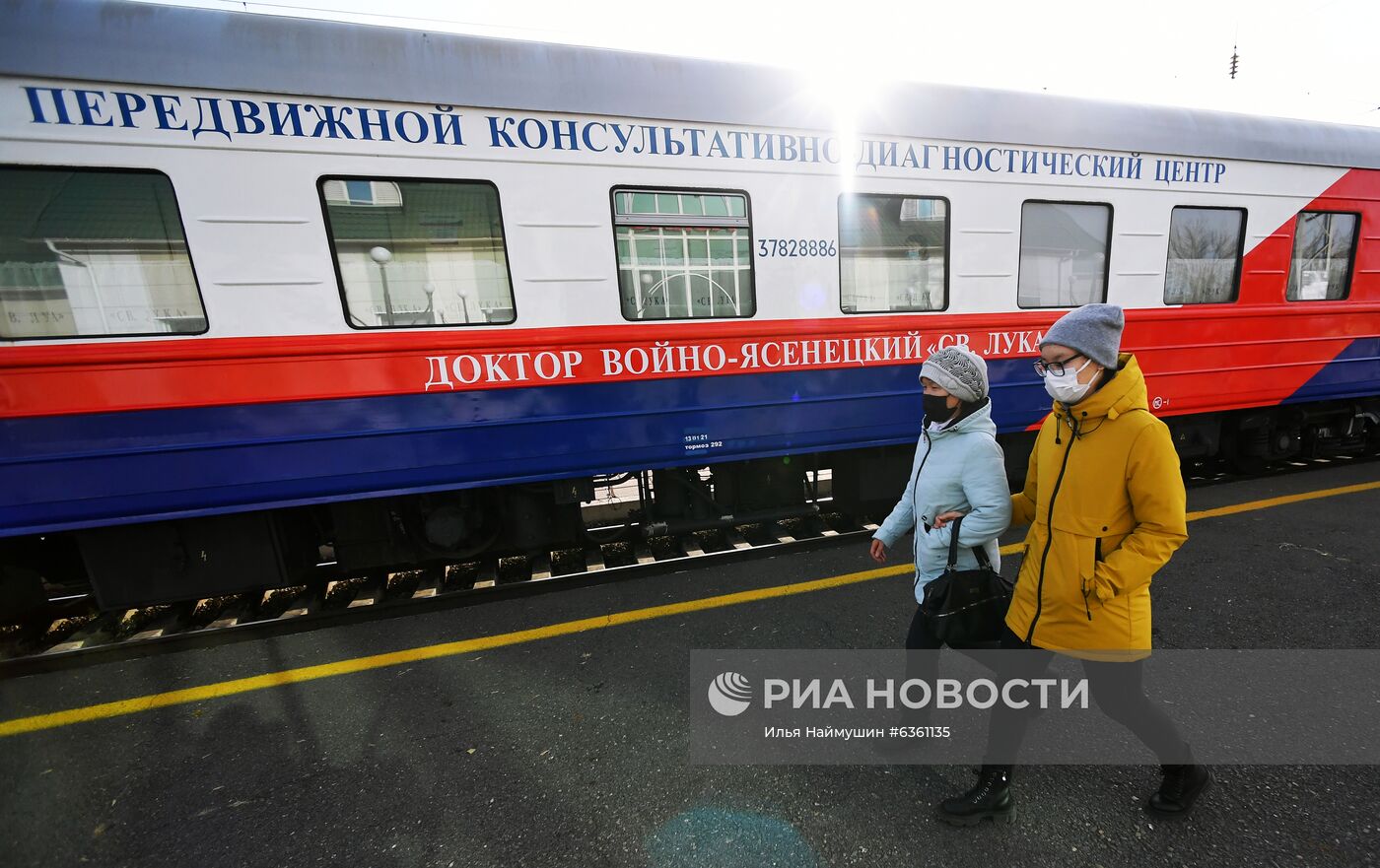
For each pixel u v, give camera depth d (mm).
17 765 2145
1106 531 1436
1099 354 1367
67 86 2361
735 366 3332
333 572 3541
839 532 4031
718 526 3752
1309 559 3334
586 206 2982
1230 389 4367
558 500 3354
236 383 2668
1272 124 4180
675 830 1752
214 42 2482
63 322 2508
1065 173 3725
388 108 2686
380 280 2822
